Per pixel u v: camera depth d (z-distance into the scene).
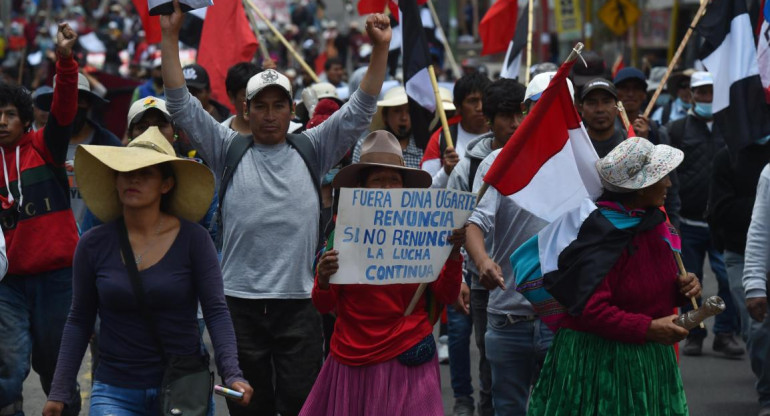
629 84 12.08
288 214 8.30
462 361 10.25
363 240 7.16
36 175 8.95
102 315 6.82
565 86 7.47
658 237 6.94
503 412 8.65
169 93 8.24
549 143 7.55
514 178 7.53
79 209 10.73
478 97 11.04
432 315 7.46
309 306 8.42
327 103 11.82
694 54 23.97
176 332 6.83
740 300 10.80
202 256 6.86
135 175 6.75
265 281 8.27
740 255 10.91
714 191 11.06
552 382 7.11
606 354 6.91
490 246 9.04
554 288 6.90
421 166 11.38
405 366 7.23
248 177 8.34
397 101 12.13
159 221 6.88
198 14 14.12
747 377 12.24
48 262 8.89
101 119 17.11
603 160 7.00
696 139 13.14
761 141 10.98
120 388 6.77
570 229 6.96
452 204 7.23
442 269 7.30
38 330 9.01
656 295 6.91
